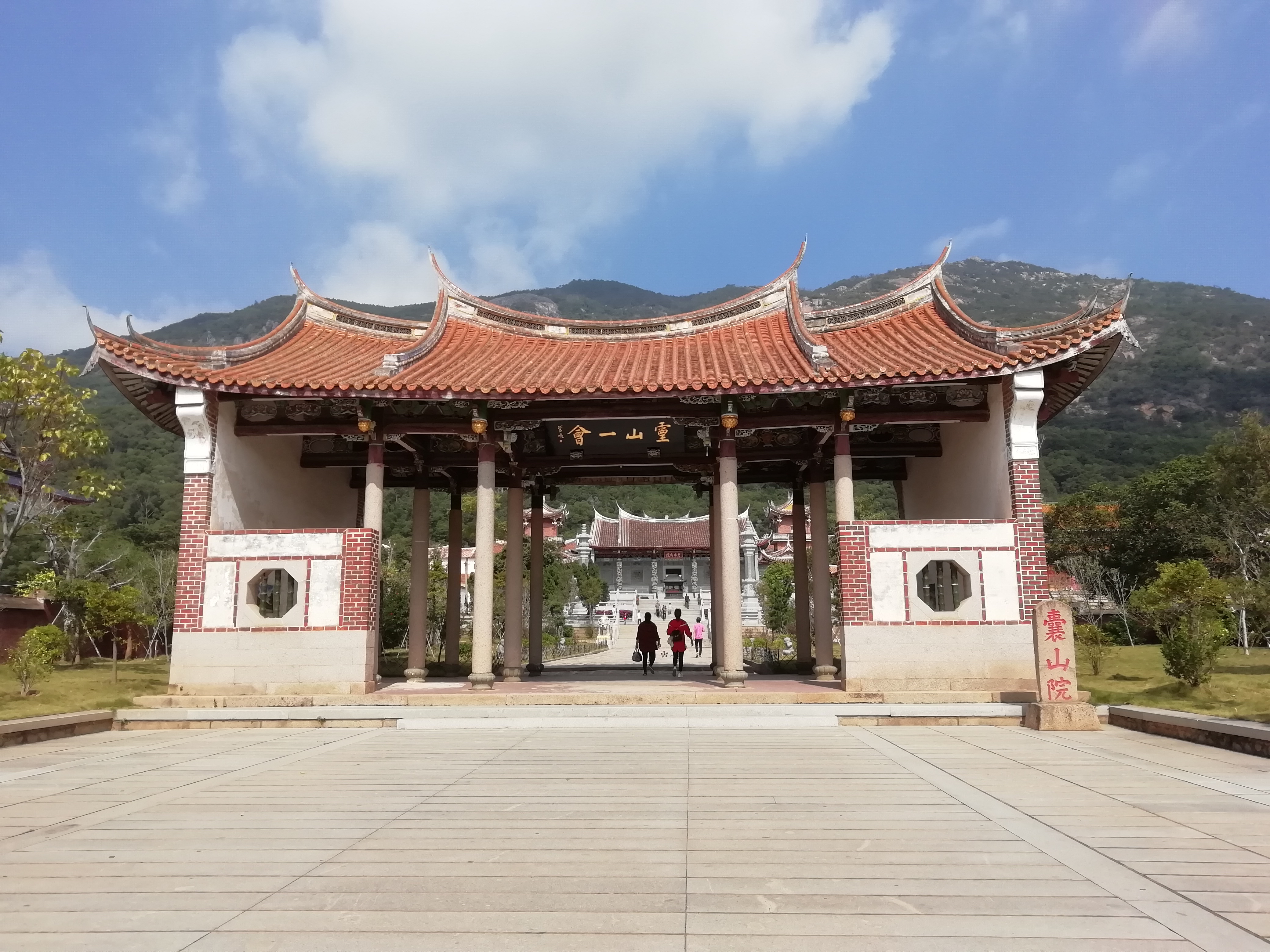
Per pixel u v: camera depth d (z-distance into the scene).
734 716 16.36
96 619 31.06
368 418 19.67
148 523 79.44
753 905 6.04
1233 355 158.62
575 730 15.48
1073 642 15.80
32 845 7.79
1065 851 7.36
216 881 6.68
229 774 11.33
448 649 26.02
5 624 32.03
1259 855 7.20
